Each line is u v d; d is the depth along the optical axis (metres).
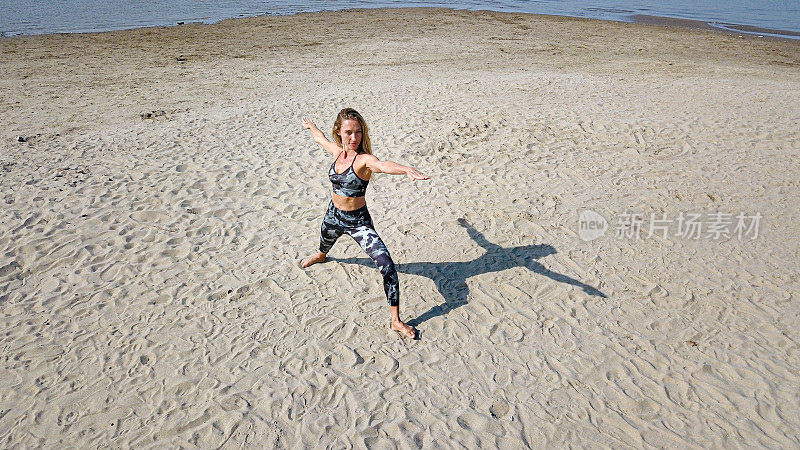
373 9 29.34
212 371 4.52
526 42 20.44
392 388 4.41
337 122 4.82
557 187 7.82
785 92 12.43
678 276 5.90
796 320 5.24
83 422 4.04
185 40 19.95
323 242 5.46
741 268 6.05
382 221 6.91
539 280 5.78
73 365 4.55
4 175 7.86
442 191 7.70
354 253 6.20
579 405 4.29
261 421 4.08
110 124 10.37
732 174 8.18
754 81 13.88
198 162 8.49
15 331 4.90
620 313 5.32
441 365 4.64
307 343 4.85
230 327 5.02
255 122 10.44
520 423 4.13
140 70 15.16
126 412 4.13
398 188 7.79
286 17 25.83
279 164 8.50
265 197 7.49
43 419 4.05
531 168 8.37
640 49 19.44
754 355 4.80
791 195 7.59
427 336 4.96
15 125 10.27
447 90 12.51
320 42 19.83
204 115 10.91
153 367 4.55
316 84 13.52
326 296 5.48
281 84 13.55
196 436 3.96
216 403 4.22
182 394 4.30
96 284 5.57
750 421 4.18
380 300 5.43
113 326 5.00
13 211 6.85
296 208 7.23
